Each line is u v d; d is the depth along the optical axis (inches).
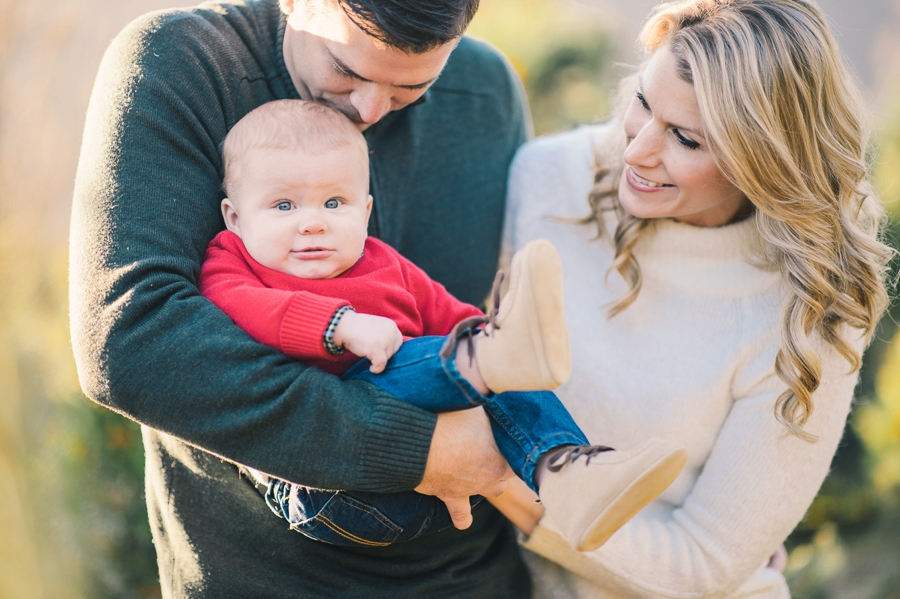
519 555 68.1
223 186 56.1
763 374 62.2
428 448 49.2
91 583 99.9
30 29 109.9
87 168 52.2
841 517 144.6
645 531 62.5
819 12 57.5
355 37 50.8
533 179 75.7
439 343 49.5
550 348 45.2
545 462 50.5
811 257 59.0
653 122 58.3
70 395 99.1
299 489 53.0
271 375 48.3
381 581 58.9
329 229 54.2
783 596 70.8
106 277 48.4
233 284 51.8
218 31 58.3
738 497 61.3
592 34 177.0
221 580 58.4
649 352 66.2
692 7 58.7
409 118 67.9
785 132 56.4
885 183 139.3
